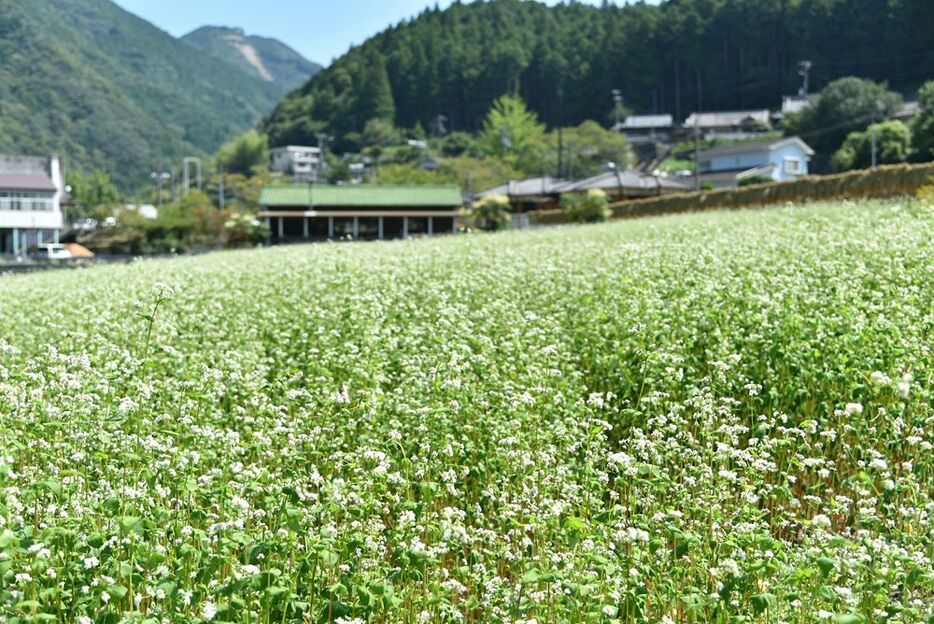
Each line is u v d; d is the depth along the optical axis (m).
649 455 7.88
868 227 18.08
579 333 12.38
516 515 7.53
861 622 5.13
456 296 14.74
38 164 111.69
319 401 9.44
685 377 9.76
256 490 6.71
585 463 7.93
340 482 6.66
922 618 5.72
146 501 6.70
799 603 5.71
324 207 79.00
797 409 9.26
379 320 12.88
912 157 77.12
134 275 21.33
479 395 9.17
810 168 103.31
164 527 6.50
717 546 6.45
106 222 87.44
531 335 11.48
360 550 6.37
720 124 161.00
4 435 7.71
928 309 11.10
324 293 16.00
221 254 33.31
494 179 134.50
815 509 8.18
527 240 28.39
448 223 80.19
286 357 12.63
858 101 104.62
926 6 155.25
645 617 6.00
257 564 6.39
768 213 28.14
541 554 6.69
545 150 144.62
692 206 48.12
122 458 7.34
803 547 6.42
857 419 8.48
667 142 167.50
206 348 12.84
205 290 17.25
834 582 6.26
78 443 7.69
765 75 185.38
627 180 90.00
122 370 10.20
